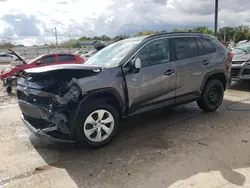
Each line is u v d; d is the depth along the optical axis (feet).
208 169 9.85
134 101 12.92
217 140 12.67
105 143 12.26
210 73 16.28
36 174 10.07
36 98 11.58
